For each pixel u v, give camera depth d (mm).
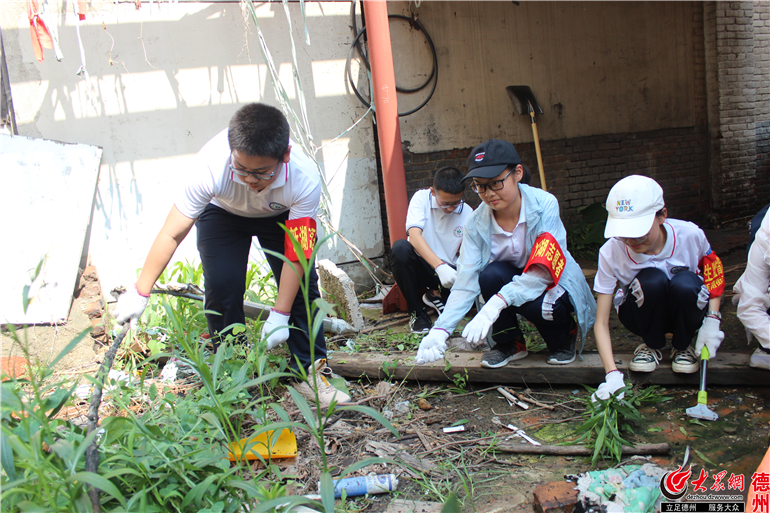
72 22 3885
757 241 2375
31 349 3332
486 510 1915
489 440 2346
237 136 1989
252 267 3947
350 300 3742
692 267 2590
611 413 2215
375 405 2732
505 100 5590
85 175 3828
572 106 5977
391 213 4242
